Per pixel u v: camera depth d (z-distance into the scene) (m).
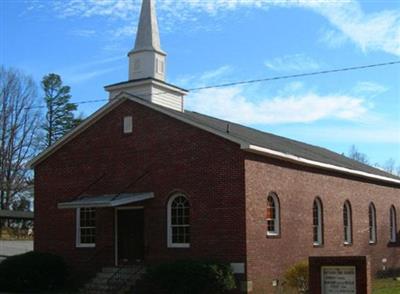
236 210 24.31
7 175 67.44
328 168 31.27
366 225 36.31
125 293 24.80
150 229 26.45
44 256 27.78
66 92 73.88
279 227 26.58
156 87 29.62
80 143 29.42
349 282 16.20
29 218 65.56
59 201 29.70
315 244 29.86
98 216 28.17
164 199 26.25
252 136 29.56
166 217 26.09
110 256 27.47
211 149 25.27
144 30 30.47
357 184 35.59
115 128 28.33
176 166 26.12
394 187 41.47
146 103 27.25
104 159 28.47
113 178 28.00
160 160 26.62
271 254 25.67
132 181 27.33
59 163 30.03
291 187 28.03
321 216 30.80
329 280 16.45
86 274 28.16
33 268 26.86
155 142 26.89
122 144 27.94
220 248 24.50
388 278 36.66
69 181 29.52
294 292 24.50
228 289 22.91
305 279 24.11
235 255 24.11
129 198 25.58
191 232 25.27
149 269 24.17
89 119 28.88
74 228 28.98
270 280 25.36
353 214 34.56
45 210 30.12
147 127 27.25
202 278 22.41
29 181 69.12
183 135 26.12
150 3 30.86
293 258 27.44
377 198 38.38
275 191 26.59
